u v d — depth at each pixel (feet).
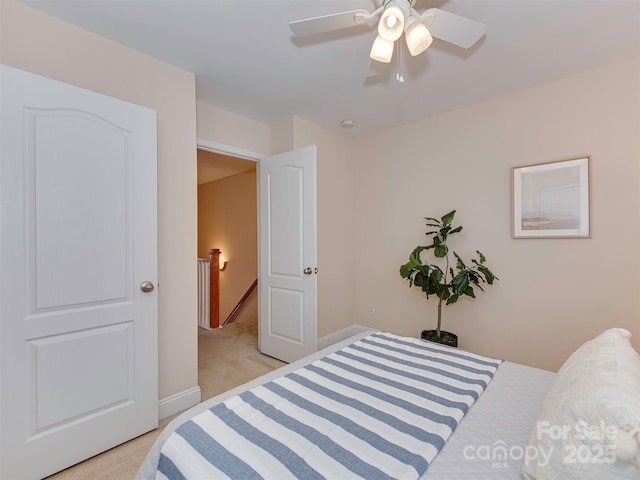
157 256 6.20
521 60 6.68
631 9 5.15
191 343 7.09
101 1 4.95
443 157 9.53
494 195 8.55
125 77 6.12
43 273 4.80
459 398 3.77
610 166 6.88
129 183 5.71
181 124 6.97
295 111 9.29
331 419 3.32
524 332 8.11
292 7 5.15
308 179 8.87
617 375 2.57
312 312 8.80
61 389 4.97
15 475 4.56
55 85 4.91
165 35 5.82
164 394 6.64
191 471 2.67
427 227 9.90
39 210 4.76
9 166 4.51
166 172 6.72
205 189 18.69
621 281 6.79
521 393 4.00
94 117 5.30
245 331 13.03
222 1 4.99
